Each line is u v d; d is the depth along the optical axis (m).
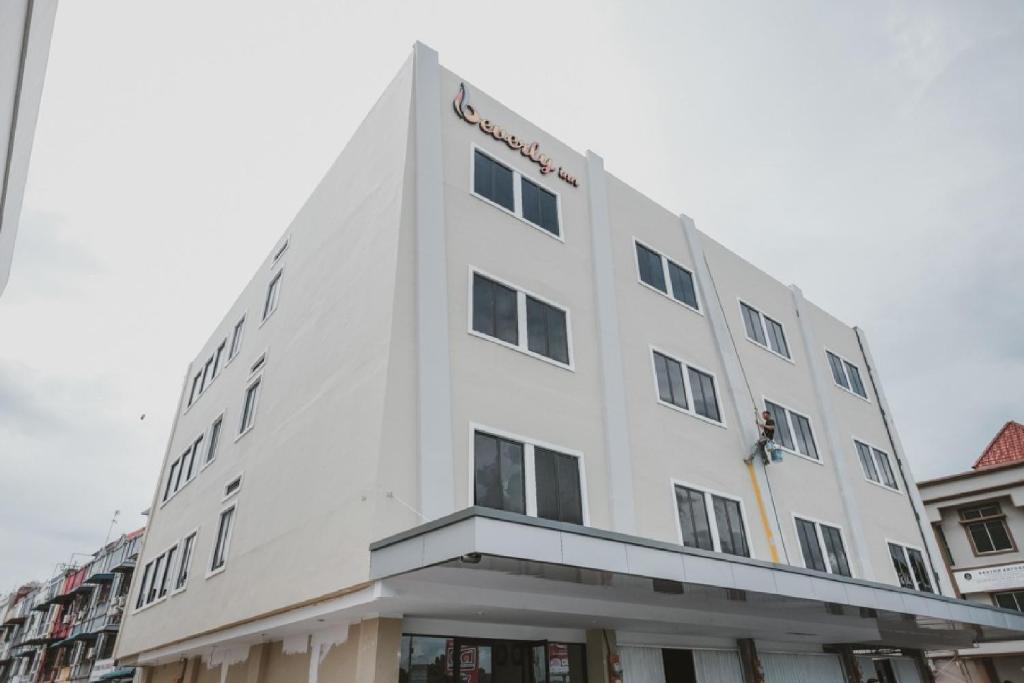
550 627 10.82
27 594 72.69
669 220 18.39
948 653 23.88
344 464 10.33
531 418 11.41
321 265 15.25
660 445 13.66
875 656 18.55
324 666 10.20
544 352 12.50
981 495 25.17
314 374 13.30
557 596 9.04
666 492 13.14
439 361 10.52
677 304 16.70
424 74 13.23
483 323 11.70
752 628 12.92
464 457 10.09
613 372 13.47
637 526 12.10
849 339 24.38
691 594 9.12
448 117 13.29
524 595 8.73
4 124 3.00
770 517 15.19
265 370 17.02
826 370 21.67
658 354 15.19
